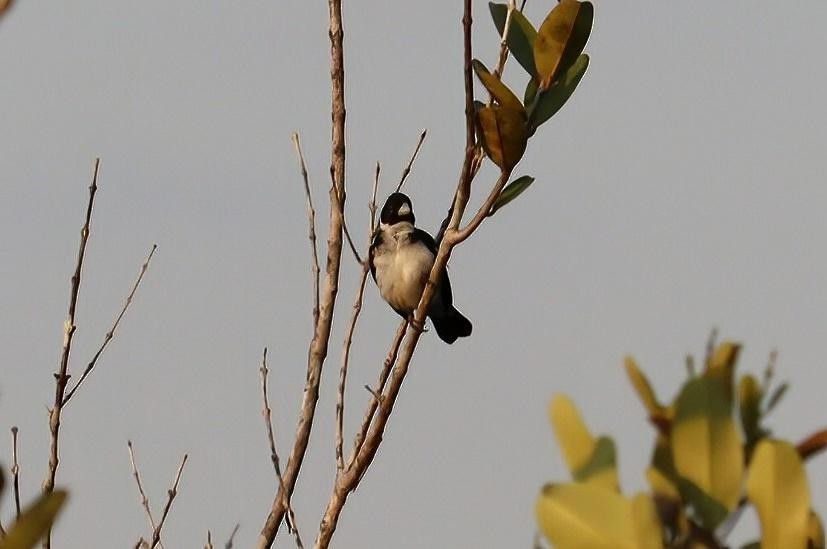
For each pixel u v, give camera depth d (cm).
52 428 977
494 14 923
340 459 964
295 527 930
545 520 341
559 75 882
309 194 1008
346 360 977
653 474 355
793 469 339
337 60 1023
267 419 966
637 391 375
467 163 912
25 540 313
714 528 349
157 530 954
